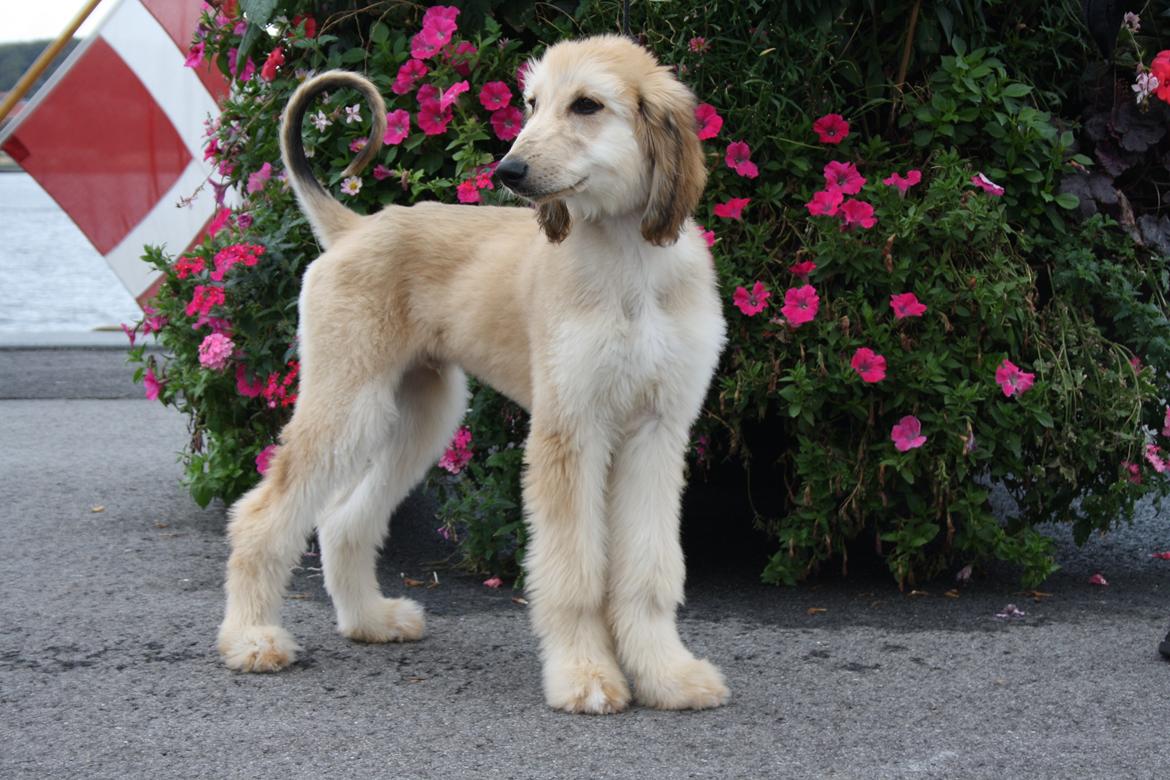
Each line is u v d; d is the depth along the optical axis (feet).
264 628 12.43
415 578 15.69
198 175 28.43
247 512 12.71
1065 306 14.87
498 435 15.25
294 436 12.53
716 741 10.48
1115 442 14.51
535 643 13.14
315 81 13.01
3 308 47.75
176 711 11.16
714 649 12.85
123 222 28.71
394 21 16.15
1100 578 15.29
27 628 13.48
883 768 9.92
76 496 20.02
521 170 10.39
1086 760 10.05
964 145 15.30
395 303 12.62
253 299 16.05
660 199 10.77
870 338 14.30
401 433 13.38
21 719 10.94
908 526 14.64
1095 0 13.67
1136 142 15.49
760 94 14.67
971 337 14.40
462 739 10.53
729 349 14.58
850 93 15.48
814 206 14.23
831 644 13.00
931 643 13.01
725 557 16.46
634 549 11.33
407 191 15.71
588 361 10.95
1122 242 15.46
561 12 15.48
